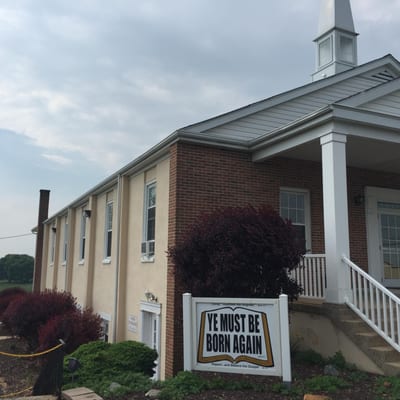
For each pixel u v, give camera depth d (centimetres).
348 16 1411
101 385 668
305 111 1215
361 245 1181
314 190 1139
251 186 1061
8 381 1021
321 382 620
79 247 1883
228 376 689
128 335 1247
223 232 749
